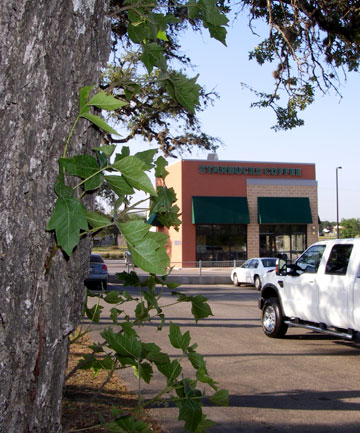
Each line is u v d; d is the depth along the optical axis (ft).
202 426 6.13
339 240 28.50
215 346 30.76
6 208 4.60
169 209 6.57
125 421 5.80
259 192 115.55
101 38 5.49
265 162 115.96
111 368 7.50
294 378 23.62
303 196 117.91
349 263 26.73
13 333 4.67
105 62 5.62
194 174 112.37
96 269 65.10
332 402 20.02
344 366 26.00
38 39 4.73
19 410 4.76
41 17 4.74
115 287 68.33
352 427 17.24
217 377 23.58
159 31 6.98
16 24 4.62
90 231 4.92
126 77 6.38
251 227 114.93
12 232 4.63
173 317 42.09
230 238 114.01
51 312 4.96
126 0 6.33
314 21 28.78
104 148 4.68
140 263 4.59
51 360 5.01
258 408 19.19
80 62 5.10
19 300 4.70
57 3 4.85
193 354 6.68
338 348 30.48
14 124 4.63
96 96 4.58
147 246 4.62
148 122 32.14
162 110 31.27
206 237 112.57
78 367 7.04
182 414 5.88
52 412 5.08
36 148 4.74
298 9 28.86
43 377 4.93
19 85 4.65
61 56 4.91
